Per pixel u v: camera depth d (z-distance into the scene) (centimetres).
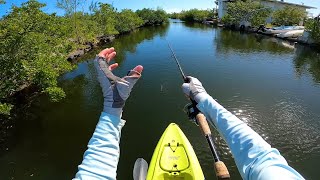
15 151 1206
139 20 6531
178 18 10688
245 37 4669
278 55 3130
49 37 1812
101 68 127
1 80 1429
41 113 1543
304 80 2162
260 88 1942
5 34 1482
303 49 3531
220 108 128
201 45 3769
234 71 2384
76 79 2142
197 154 1102
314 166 1081
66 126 1410
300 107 1616
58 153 1189
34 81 1506
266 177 92
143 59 2875
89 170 109
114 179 111
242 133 112
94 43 3653
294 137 1284
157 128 1345
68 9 3391
